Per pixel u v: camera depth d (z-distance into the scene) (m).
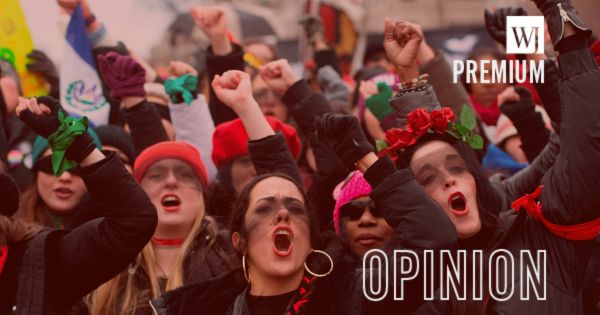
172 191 8.18
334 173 8.38
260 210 6.42
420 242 6.16
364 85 10.12
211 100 9.76
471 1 15.21
